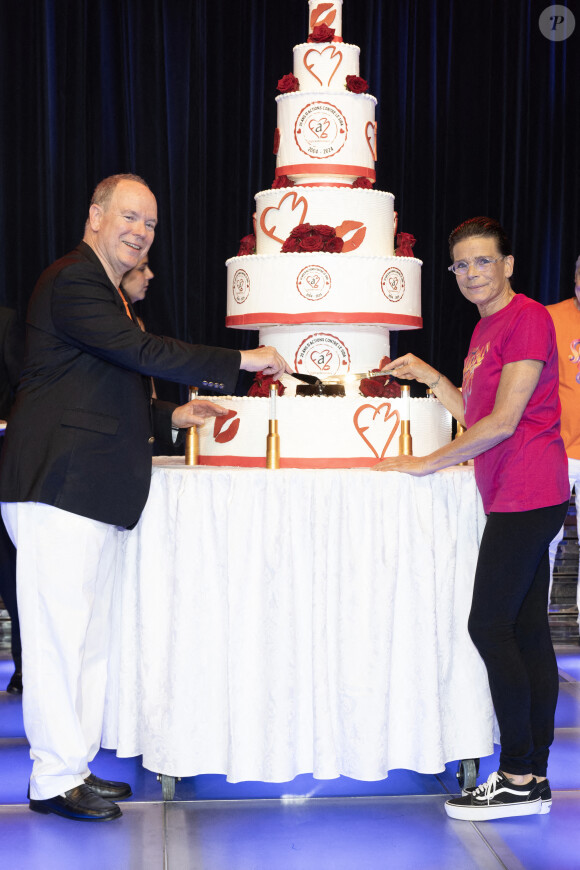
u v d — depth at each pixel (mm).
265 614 2676
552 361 2609
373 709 2693
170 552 2725
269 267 3037
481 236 2627
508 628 2605
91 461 2529
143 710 2746
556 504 2584
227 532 2672
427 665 2738
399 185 5805
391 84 5758
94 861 2402
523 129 6008
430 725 2736
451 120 5918
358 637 2697
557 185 6090
